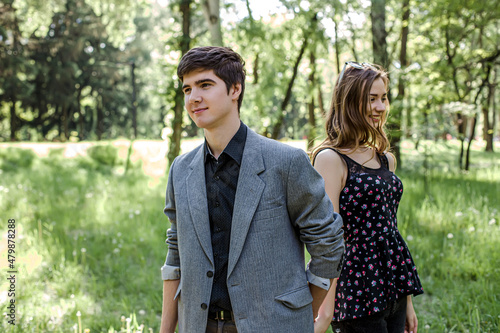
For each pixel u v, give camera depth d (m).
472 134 13.53
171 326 1.78
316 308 1.67
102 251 5.34
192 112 1.55
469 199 7.21
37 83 39.56
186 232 1.62
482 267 4.21
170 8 13.63
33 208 7.47
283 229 1.54
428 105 12.66
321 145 2.22
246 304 1.51
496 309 3.35
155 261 4.99
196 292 1.58
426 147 9.25
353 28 13.76
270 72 13.66
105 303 3.89
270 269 1.51
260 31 12.18
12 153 14.62
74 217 6.96
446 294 3.89
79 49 38.78
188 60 1.52
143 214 7.10
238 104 1.62
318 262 1.57
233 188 1.58
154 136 50.44
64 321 3.48
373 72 2.12
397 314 2.10
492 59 13.28
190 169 1.69
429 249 4.81
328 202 1.62
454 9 12.18
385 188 2.07
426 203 6.79
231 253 1.52
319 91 17.22
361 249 2.02
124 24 18.61
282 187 1.55
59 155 16.30
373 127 2.14
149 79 45.62
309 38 12.96
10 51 33.44
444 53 14.01
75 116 48.72
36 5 22.03
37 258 4.77
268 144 1.60
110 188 9.83
